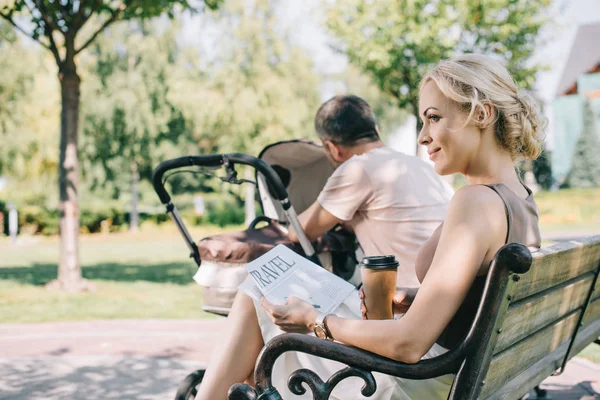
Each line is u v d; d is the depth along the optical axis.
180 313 6.68
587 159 40.31
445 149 1.63
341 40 11.17
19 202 29.67
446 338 1.57
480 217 1.46
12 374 4.22
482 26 10.40
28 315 6.55
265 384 1.55
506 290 1.35
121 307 7.08
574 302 1.97
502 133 1.62
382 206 2.60
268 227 2.97
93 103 21.72
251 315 1.97
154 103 21.81
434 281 1.43
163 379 4.12
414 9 10.16
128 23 21.62
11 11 8.19
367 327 1.49
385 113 31.41
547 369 1.92
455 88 1.58
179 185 40.00
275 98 21.14
